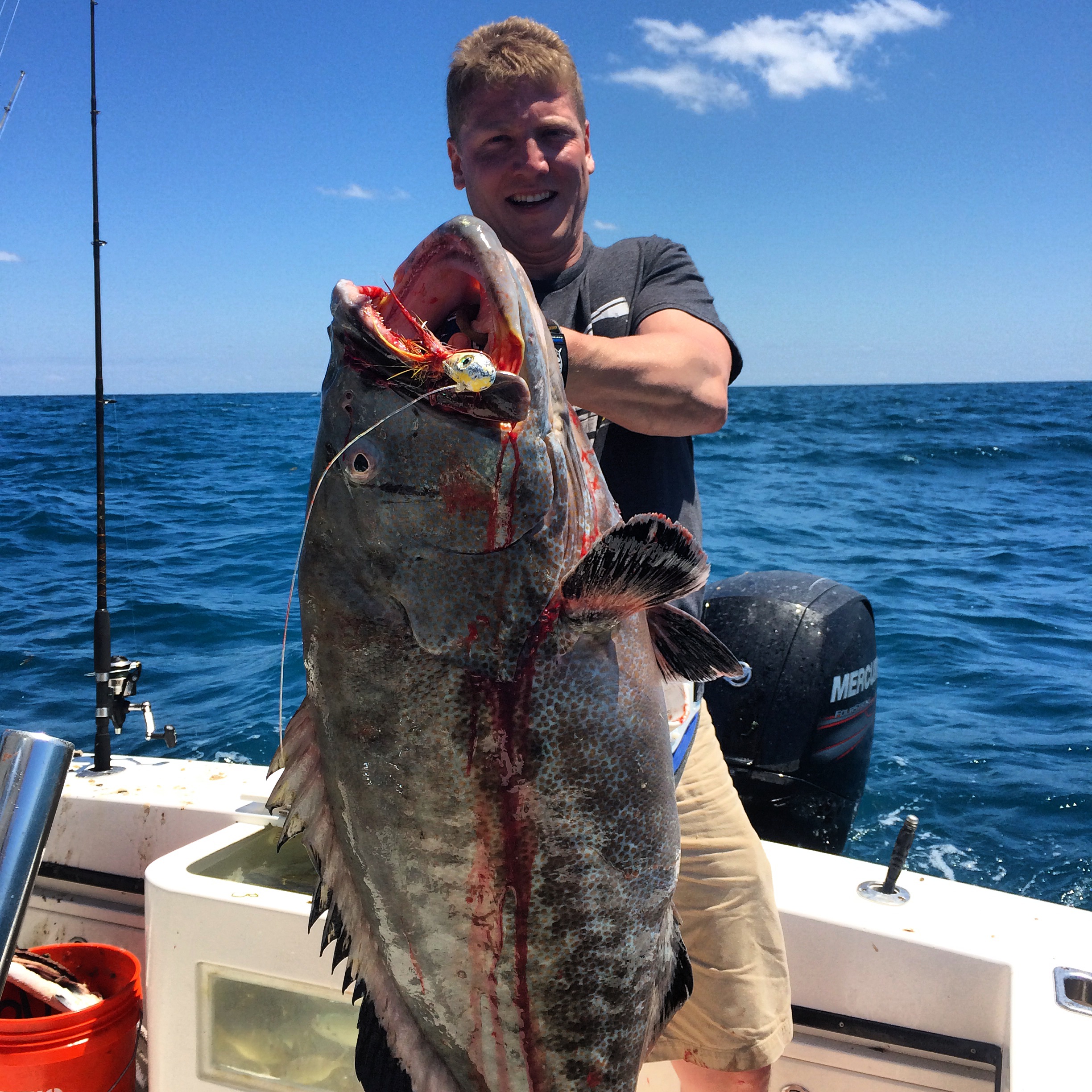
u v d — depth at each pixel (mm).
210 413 43906
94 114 3416
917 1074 2184
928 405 54750
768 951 2080
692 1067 2121
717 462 24234
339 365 1369
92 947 2611
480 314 1455
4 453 23656
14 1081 2211
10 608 8727
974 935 2219
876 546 12828
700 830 2070
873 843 4570
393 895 1374
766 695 3445
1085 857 4398
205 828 2820
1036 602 9648
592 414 2033
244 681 6758
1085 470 22875
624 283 2033
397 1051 1429
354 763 1354
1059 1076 1760
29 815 1160
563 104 1998
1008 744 5734
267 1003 2141
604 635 1354
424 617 1316
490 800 1320
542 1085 1405
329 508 1354
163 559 10828
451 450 1309
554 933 1357
